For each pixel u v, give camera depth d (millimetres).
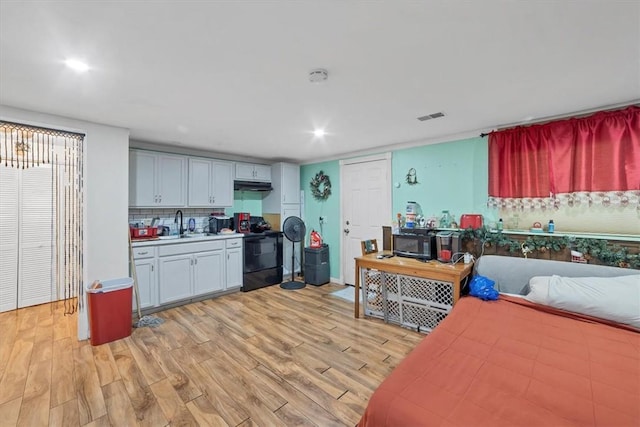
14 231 3621
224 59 1695
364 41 1525
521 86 2100
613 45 1564
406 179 3914
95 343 2678
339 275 4832
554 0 1216
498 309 2258
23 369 2293
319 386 2086
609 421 1082
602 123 2488
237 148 4199
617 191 2426
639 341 1738
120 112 2578
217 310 3605
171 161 3945
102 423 1729
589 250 2508
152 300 3484
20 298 3658
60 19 1300
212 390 2039
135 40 1487
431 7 1257
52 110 2512
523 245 2848
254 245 4492
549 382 1324
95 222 2855
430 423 1066
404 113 2678
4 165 3518
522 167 2932
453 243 3090
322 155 4762
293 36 1473
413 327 3033
